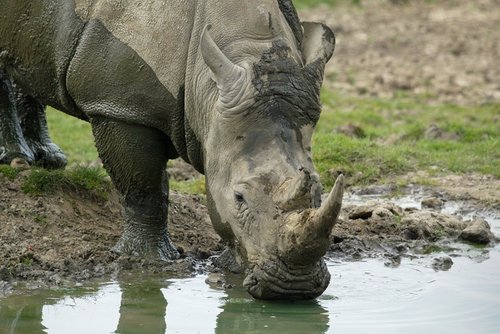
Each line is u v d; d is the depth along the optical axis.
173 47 17.31
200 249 19.45
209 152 16.42
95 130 18.22
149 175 18.30
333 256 19.45
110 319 15.75
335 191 14.40
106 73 17.72
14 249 18.48
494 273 18.53
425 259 19.45
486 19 53.66
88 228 19.56
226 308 16.27
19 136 21.25
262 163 15.71
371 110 33.62
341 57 42.94
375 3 57.00
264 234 15.52
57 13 18.42
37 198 19.81
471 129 29.95
